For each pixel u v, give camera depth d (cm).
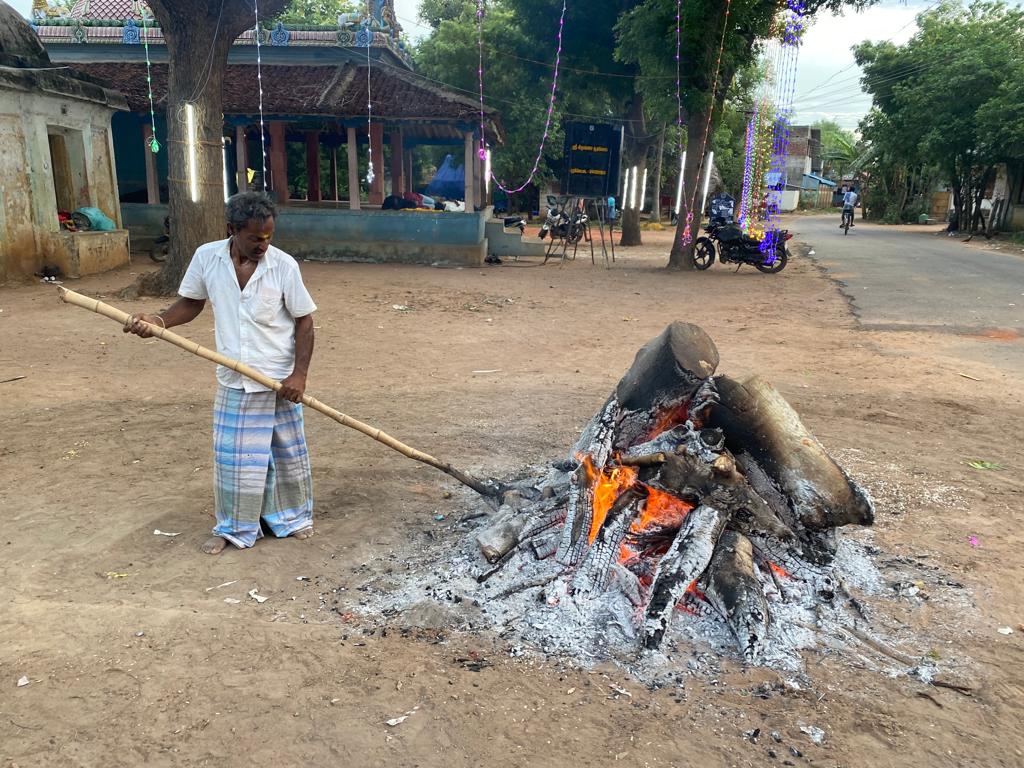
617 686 285
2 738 251
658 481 349
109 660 295
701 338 356
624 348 964
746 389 343
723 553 331
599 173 2148
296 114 1831
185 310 385
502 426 618
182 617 326
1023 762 247
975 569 379
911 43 3594
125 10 2227
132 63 2117
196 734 255
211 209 1276
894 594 354
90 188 1608
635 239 2695
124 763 241
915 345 984
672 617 323
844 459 545
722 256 1900
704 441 338
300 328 392
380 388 748
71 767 239
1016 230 3012
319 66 2072
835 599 344
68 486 481
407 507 453
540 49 2491
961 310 1252
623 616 321
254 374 370
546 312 1248
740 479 343
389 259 1956
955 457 554
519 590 344
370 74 1986
